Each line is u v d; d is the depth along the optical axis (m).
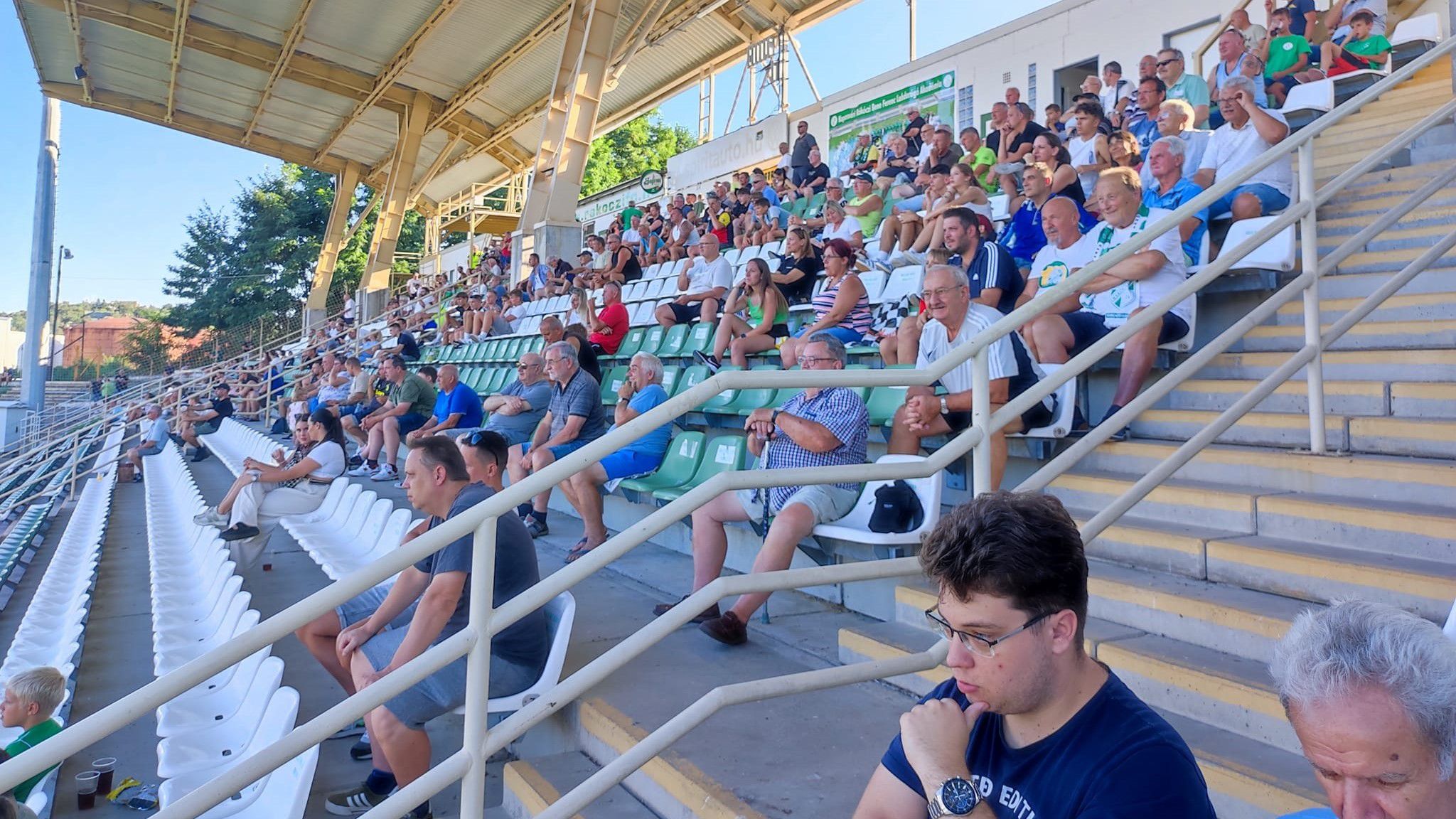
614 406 7.30
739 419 5.82
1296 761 2.09
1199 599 2.62
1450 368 3.35
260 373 18.28
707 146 18.20
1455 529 2.49
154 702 1.63
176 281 40.19
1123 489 3.42
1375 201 4.88
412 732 2.91
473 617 1.94
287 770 2.74
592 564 2.03
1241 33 7.21
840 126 15.02
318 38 18.16
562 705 2.03
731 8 16.70
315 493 6.34
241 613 4.45
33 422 16.72
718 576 3.80
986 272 4.63
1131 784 1.23
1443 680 0.98
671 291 10.71
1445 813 0.99
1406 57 7.47
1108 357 4.27
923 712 1.46
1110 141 5.39
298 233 40.16
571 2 14.22
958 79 13.09
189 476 10.25
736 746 2.58
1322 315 4.11
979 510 1.36
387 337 18.16
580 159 13.38
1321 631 1.08
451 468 3.40
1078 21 11.46
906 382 2.29
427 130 21.89
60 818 3.48
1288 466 3.14
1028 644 1.29
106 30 18.77
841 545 3.55
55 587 6.78
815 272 8.04
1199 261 4.58
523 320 12.76
